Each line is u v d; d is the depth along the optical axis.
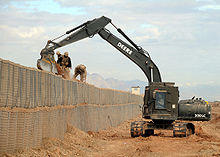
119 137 57.00
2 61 24.12
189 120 56.84
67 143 37.38
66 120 43.22
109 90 74.94
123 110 93.25
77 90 49.78
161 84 56.41
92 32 58.03
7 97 24.84
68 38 54.72
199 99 58.34
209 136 56.59
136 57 62.75
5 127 24.52
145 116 57.00
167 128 57.19
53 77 37.00
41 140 31.83
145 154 34.19
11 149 25.48
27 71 28.67
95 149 39.06
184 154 33.84
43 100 32.97
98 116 64.25
